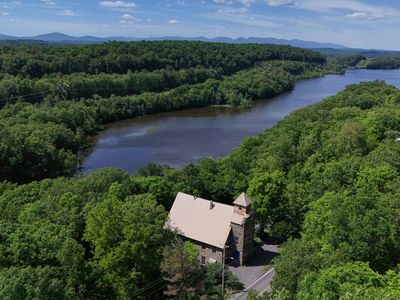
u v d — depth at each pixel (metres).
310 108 162.12
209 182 99.56
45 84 191.25
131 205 60.75
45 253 46.22
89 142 164.88
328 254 50.50
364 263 46.53
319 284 40.34
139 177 97.06
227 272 67.25
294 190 85.81
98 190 84.38
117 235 51.69
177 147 156.88
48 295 37.72
